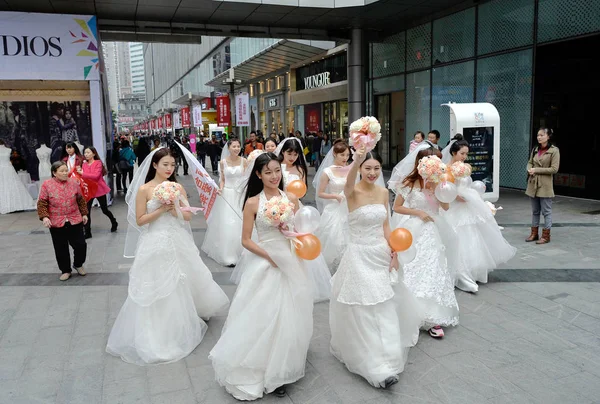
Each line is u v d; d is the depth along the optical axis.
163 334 3.97
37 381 3.58
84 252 6.12
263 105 31.62
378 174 3.61
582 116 10.38
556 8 10.73
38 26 11.12
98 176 8.23
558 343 4.03
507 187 12.48
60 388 3.48
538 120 11.44
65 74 11.43
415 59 15.49
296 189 4.80
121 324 4.07
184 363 3.86
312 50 20.02
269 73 28.55
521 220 8.77
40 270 6.41
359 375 3.59
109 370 3.75
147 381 3.58
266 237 3.41
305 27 15.20
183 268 4.22
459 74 13.77
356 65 16.05
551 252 6.66
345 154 5.89
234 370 3.31
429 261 4.33
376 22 15.08
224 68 34.59
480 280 5.43
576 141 10.59
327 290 5.23
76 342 4.25
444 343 4.08
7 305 5.14
